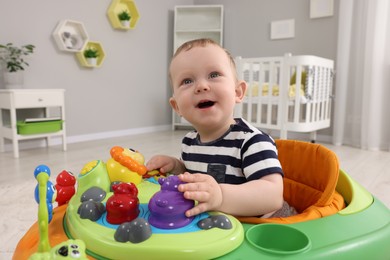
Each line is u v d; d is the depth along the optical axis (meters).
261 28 3.52
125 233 0.43
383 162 2.26
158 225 0.46
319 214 0.60
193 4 4.13
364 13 2.78
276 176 0.61
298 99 2.57
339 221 0.58
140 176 0.70
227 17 3.76
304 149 0.89
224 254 0.44
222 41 3.75
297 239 0.51
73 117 3.05
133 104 3.59
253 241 0.51
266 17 3.47
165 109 3.96
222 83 0.63
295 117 2.61
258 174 0.62
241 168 0.68
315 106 2.74
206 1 3.95
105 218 0.49
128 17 3.29
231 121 0.73
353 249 0.50
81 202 0.56
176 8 3.80
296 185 0.90
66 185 0.66
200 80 0.63
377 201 0.71
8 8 2.52
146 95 3.71
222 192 0.54
